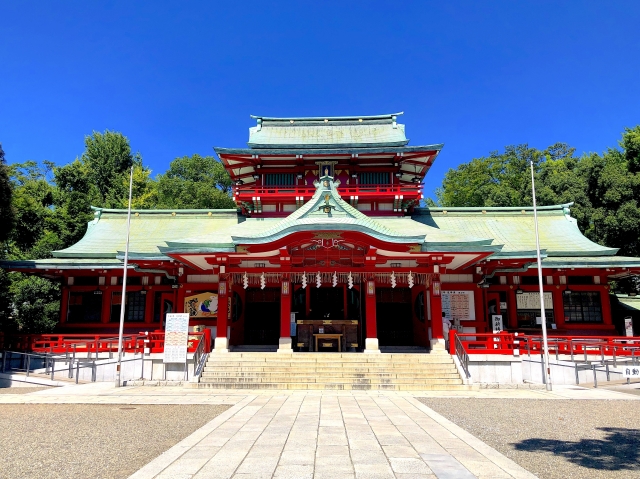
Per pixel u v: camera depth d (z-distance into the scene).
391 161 30.80
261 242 21.64
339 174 31.16
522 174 60.16
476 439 10.46
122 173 63.69
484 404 15.75
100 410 14.41
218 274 24.11
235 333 26.84
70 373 22.03
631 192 35.75
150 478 7.62
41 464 8.55
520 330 27.72
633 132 42.19
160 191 64.56
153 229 31.25
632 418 13.32
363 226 21.39
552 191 42.47
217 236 24.56
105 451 9.45
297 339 25.83
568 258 27.12
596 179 38.44
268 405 15.15
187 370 20.89
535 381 22.25
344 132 34.66
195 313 26.91
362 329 27.58
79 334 25.38
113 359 22.42
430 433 10.99
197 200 62.25
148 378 21.53
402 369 20.81
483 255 22.91
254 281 24.06
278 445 9.74
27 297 36.56
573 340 22.92
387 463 8.48
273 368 20.83
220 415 13.27
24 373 21.92
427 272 23.41
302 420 12.52
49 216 43.91
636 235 35.41
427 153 29.45
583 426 12.16
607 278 29.66
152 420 12.73
